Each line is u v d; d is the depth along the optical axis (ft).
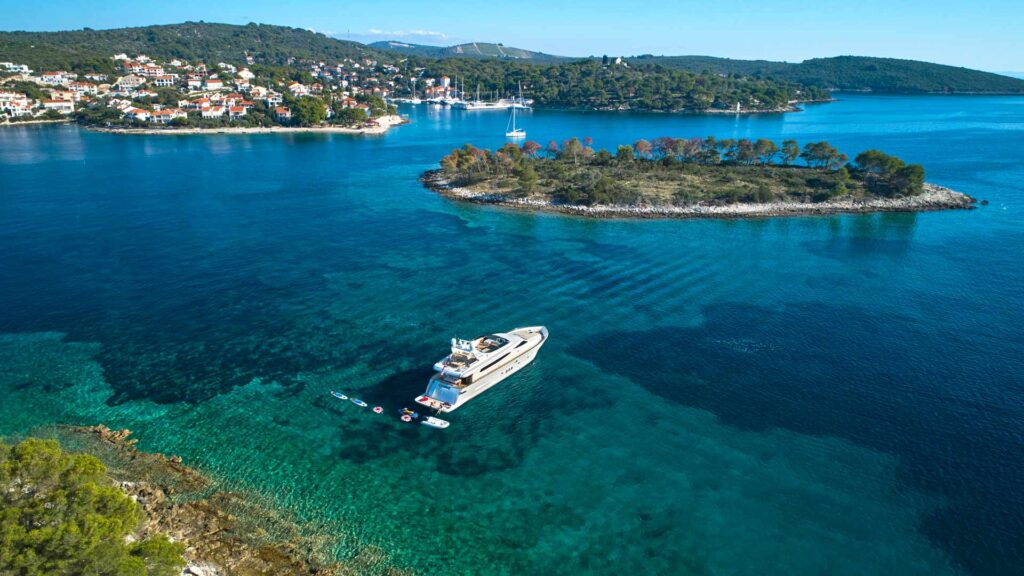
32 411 195.21
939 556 146.41
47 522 111.86
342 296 293.23
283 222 425.69
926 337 254.06
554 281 317.63
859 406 205.87
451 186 540.93
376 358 234.99
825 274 330.54
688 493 166.71
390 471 173.06
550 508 160.97
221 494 159.74
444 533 151.23
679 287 310.65
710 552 147.43
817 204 480.64
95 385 211.82
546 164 596.70
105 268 325.42
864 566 143.64
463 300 290.56
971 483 169.78
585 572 141.38
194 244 370.12
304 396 208.74
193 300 285.84
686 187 511.81
